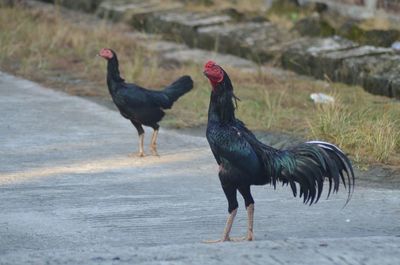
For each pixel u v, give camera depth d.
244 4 58.81
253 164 22.59
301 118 38.25
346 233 24.69
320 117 35.78
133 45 53.75
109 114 39.91
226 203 27.86
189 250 20.00
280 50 49.50
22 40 52.34
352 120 36.16
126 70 46.03
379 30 49.00
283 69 49.03
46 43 52.03
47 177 30.48
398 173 31.33
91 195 28.44
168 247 20.39
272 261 19.08
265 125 37.28
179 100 41.31
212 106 23.00
